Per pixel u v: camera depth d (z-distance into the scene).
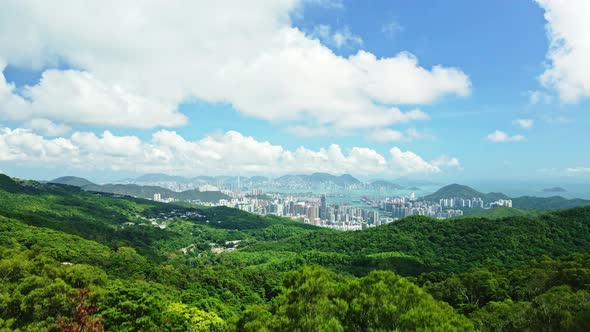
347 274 92.12
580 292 30.58
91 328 32.31
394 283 22.75
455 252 99.31
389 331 19.38
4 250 47.38
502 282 56.25
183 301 58.59
